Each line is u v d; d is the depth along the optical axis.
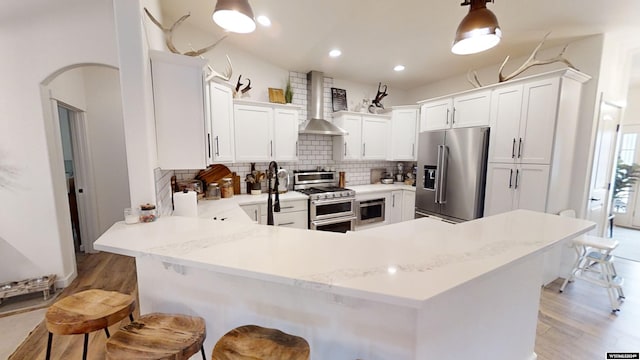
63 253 2.66
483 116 3.12
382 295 0.78
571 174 2.90
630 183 4.74
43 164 2.47
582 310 2.34
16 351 1.84
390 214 4.34
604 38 2.67
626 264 3.30
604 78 2.78
